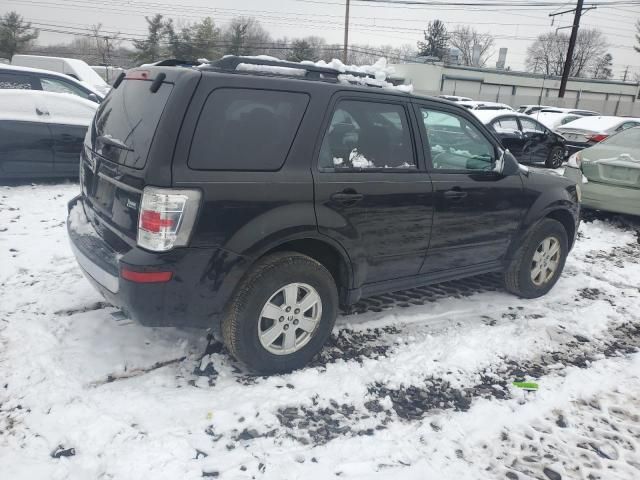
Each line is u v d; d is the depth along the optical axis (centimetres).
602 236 737
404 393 336
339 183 338
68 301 415
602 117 1581
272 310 328
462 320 441
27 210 642
